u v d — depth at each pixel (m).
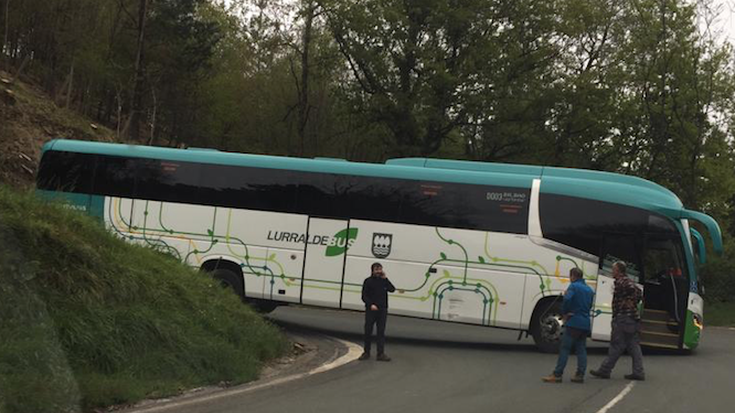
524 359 14.55
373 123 36.31
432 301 16.02
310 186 16.97
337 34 35.34
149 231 17.52
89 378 8.42
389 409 8.82
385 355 13.61
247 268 16.98
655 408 9.33
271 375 11.45
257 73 45.69
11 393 6.93
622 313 12.05
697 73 36.28
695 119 36.78
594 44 39.19
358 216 16.62
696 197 38.03
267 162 17.28
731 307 30.72
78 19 37.53
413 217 16.34
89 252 10.71
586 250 15.55
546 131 37.19
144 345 9.90
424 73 34.47
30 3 35.69
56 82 37.53
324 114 43.06
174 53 41.53
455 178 16.31
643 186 16.06
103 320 9.57
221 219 17.25
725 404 9.89
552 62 36.84
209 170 17.50
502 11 35.12
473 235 16.00
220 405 8.71
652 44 36.59
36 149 27.62
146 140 42.50
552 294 15.53
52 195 12.80
